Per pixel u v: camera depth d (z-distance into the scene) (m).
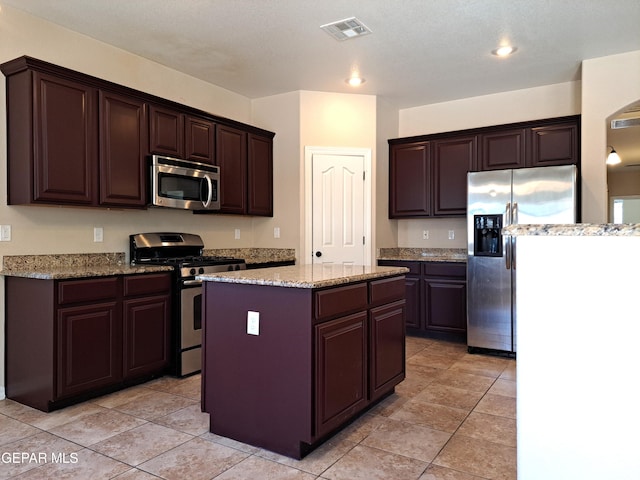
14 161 2.97
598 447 1.36
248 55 3.87
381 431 2.55
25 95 2.89
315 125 4.86
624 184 8.53
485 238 4.33
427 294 4.82
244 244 5.03
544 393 1.42
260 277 2.42
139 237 3.80
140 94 3.53
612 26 3.33
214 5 3.03
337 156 4.92
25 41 3.12
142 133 3.56
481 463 2.19
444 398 3.07
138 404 2.94
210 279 2.48
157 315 3.38
